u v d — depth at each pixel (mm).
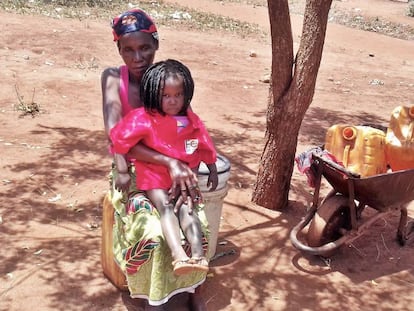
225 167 3748
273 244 4445
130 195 3340
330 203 4211
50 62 9695
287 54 4441
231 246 4367
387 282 4051
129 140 3119
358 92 10219
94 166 5715
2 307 3447
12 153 5855
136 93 3385
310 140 7262
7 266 3865
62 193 5043
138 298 3607
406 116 4289
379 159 4258
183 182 3115
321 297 3812
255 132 7367
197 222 3178
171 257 3244
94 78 9117
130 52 3279
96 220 4609
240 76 10367
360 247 4500
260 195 5027
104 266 3785
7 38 10812
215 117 7883
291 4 21000
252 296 3758
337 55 13734
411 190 4145
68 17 13742
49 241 4223
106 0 16312
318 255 4305
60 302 3535
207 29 14656
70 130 6730
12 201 4809
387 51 15266
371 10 22891
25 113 7184
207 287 3811
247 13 18609
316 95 9680
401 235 4504
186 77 3135
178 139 3213
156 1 17922
